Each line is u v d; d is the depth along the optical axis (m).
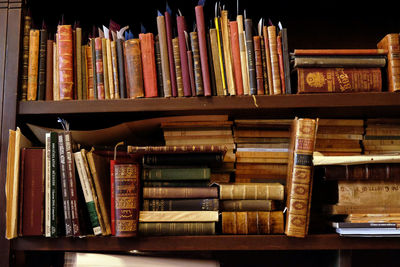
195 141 1.21
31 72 1.13
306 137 1.07
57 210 1.04
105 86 1.13
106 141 1.24
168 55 1.13
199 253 1.24
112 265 1.09
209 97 1.11
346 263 1.11
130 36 1.17
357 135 1.24
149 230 1.06
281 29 1.14
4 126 1.10
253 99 1.11
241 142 1.22
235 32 1.14
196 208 1.07
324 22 1.48
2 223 1.06
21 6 1.14
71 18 1.43
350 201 1.10
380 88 1.12
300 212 1.06
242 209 1.09
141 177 1.10
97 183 1.06
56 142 1.06
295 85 1.21
